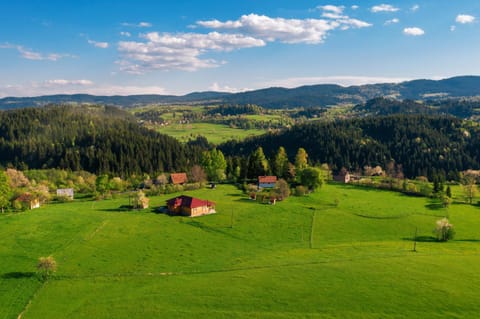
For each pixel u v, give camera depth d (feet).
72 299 208.95
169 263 267.59
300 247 312.91
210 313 188.96
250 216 407.85
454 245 319.68
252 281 228.43
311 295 206.90
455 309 189.06
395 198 529.45
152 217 394.11
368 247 309.22
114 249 294.46
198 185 579.07
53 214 394.93
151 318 185.47
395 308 190.90
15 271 245.86
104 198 517.96
